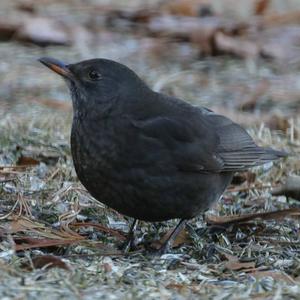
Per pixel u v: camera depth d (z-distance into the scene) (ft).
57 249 34.76
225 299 29.66
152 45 62.34
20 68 57.93
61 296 29.09
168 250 35.99
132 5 69.31
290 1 71.97
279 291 29.86
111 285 30.55
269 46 62.64
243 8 69.62
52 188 39.96
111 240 36.60
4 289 29.35
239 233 37.83
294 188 41.47
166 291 30.25
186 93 55.47
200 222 39.09
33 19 63.62
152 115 36.60
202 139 37.06
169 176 35.68
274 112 52.85
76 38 62.44
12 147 44.86
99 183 35.55
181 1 69.00
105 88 36.65
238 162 38.01
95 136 35.55
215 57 61.72
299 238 37.55
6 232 34.81
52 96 53.78
